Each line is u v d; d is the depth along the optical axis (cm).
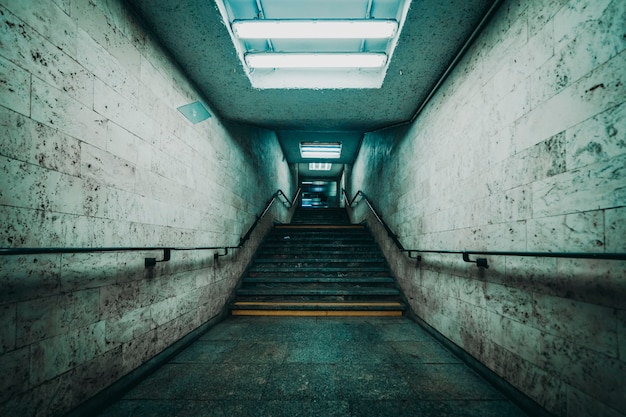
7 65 127
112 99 191
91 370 170
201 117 328
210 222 347
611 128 128
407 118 409
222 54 267
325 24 239
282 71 329
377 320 374
